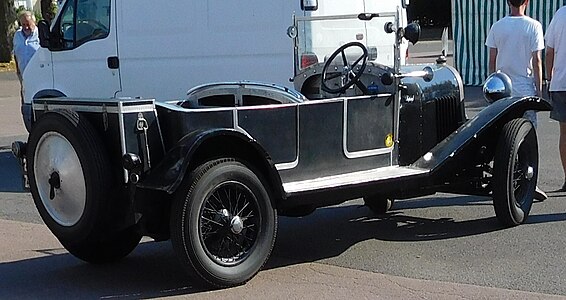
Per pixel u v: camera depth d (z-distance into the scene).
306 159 5.79
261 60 9.23
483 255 5.95
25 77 11.48
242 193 5.28
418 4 40.12
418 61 25.50
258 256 5.35
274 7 9.05
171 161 5.07
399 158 6.47
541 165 9.48
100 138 5.20
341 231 6.84
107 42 10.61
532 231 6.59
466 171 6.77
